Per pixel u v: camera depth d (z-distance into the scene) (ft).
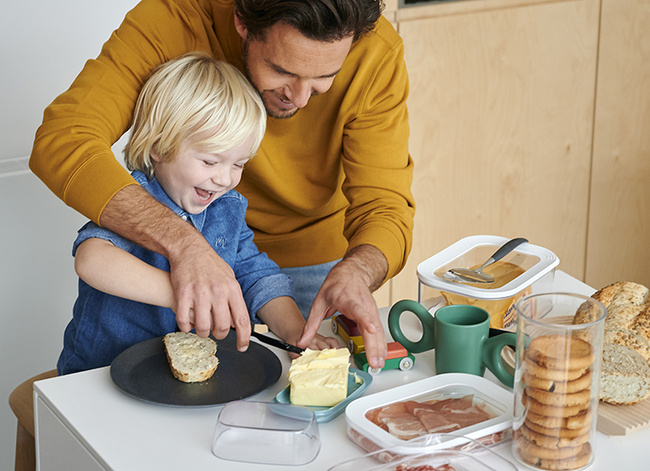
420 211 8.48
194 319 3.34
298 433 2.81
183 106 3.81
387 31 4.53
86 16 6.35
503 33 8.17
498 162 8.63
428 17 7.82
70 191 3.66
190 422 3.07
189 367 3.32
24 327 5.96
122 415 3.11
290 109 4.04
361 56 4.43
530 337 2.68
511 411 2.97
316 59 3.54
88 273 3.52
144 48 4.17
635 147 9.08
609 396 3.06
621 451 2.87
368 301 3.56
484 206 8.75
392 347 3.50
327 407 3.14
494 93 8.34
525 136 8.63
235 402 3.00
